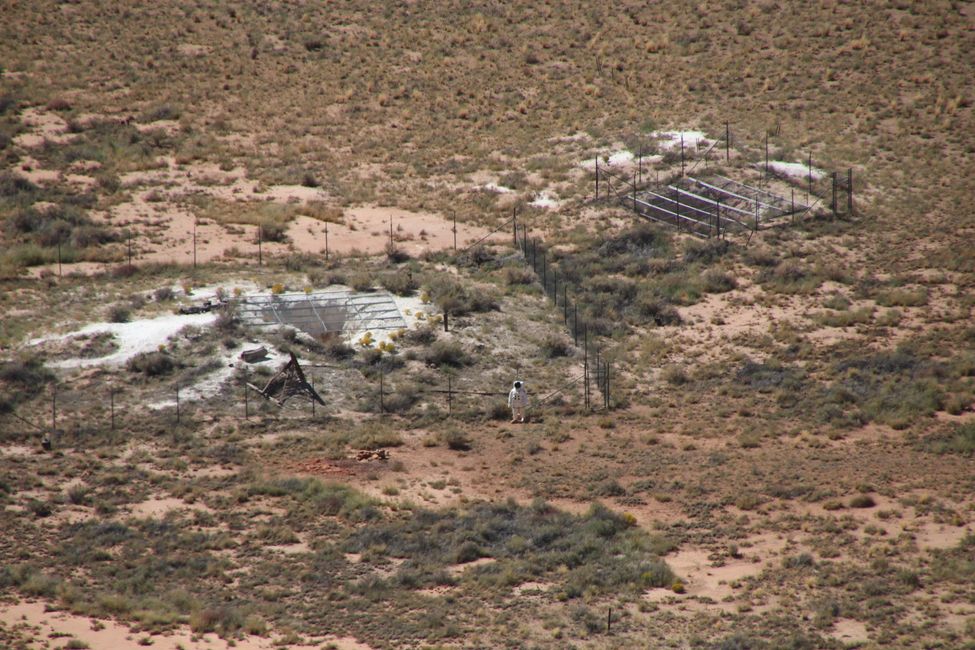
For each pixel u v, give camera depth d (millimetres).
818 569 161875
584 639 141750
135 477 186875
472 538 171125
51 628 137125
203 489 184375
